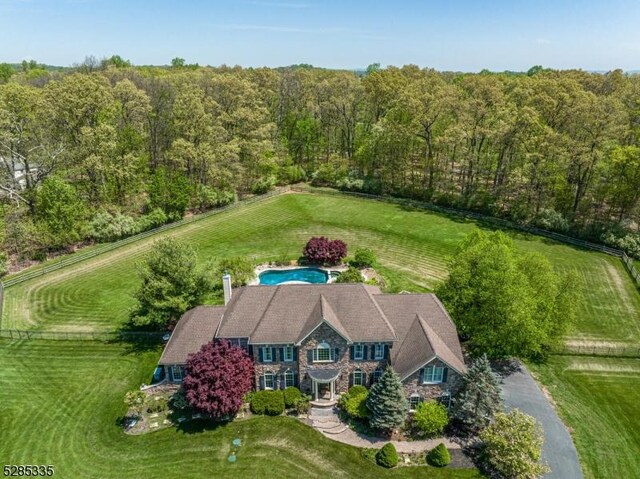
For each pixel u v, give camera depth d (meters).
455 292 41.41
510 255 42.56
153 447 32.78
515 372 40.66
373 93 101.44
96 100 73.50
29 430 34.22
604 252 65.38
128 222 69.81
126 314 49.84
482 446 32.75
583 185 72.50
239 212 82.81
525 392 38.00
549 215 71.50
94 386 39.03
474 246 43.72
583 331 46.94
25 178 73.12
